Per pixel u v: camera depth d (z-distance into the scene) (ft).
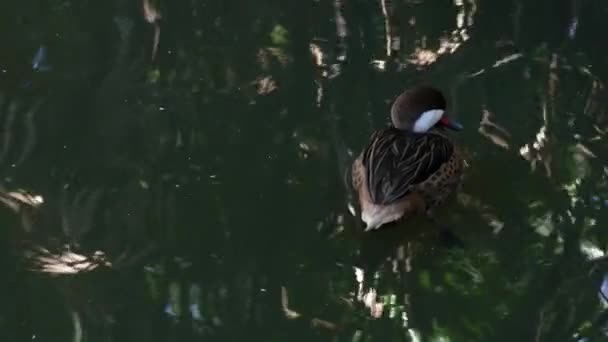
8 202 37.83
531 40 45.21
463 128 40.78
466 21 46.44
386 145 38.11
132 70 44.39
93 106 42.34
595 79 42.78
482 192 38.42
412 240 36.73
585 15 46.47
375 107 41.81
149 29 46.70
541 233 36.40
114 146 40.40
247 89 43.09
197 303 34.19
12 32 46.62
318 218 37.19
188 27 46.80
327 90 42.80
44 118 41.75
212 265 35.50
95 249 36.14
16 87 43.34
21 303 34.17
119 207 37.73
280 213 37.37
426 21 46.52
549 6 47.16
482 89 42.65
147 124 41.39
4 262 35.58
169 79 43.78
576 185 37.93
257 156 39.70
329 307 34.04
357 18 46.88
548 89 42.37
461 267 35.50
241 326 33.32
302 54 44.86
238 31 46.42
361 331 33.09
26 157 39.93
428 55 44.55
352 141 40.24
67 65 44.65
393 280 35.12
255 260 35.70
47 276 35.14
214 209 37.63
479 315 33.53
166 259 35.76
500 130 40.60
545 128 40.50
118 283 34.88
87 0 48.42
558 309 33.50
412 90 39.60
